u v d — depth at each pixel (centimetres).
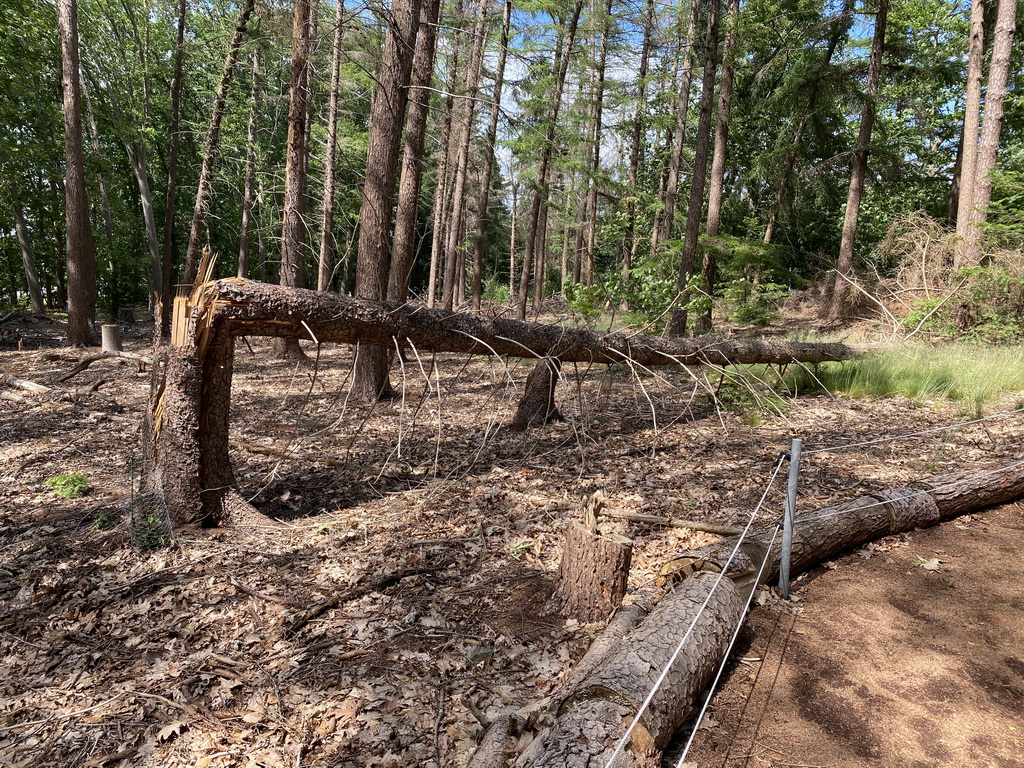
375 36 1151
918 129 2175
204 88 2400
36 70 1714
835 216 2212
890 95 2089
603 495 530
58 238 2516
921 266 1318
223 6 1819
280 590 372
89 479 569
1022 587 369
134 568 398
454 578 390
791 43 1798
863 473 569
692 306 805
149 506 439
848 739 247
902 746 242
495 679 287
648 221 2284
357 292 874
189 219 2706
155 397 457
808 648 312
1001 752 238
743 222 2105
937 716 260
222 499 460
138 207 2658
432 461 644
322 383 1077
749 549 368
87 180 2272
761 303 1631
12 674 298
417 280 3422
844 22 1645
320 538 448
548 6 1388
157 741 250
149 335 1925
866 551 427
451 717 261
